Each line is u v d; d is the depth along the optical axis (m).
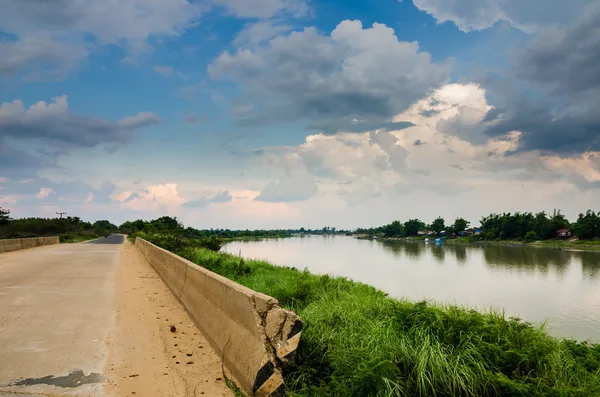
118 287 11.41
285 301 9.85
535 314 18.45
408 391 4.28
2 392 4.14
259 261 19.33
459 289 24.47
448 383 4.43
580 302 21.73
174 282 10.63
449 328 5.65
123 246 36.12
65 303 8.80
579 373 5.19
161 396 4.20
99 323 7.13
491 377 4.41
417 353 4.91
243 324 4.97
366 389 4.08
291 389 4.16
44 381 4.48
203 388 4.43
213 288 6.62
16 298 9.20
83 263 18.38
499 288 26.08
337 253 57.50
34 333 6.36
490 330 5.82
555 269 40.53
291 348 4.31
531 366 5.00
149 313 8.12
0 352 5.39
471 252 68.56
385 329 5.90
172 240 29.19
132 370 4.91
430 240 142.38
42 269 15.38
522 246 93.56
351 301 8.73
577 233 94.94
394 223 189.00
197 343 6.09
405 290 23.03
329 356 4.76
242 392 4.25
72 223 77.00
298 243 110.31
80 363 5.09
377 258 48.38
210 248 30.72
